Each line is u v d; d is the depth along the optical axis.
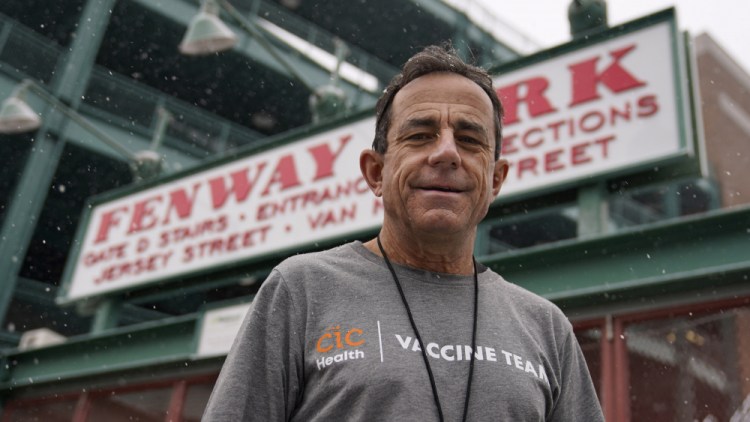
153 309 20.30
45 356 8.72
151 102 18.78
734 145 15.10
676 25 5.96
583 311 5.00
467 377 1.44
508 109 6.69
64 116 16.45
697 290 4.60
